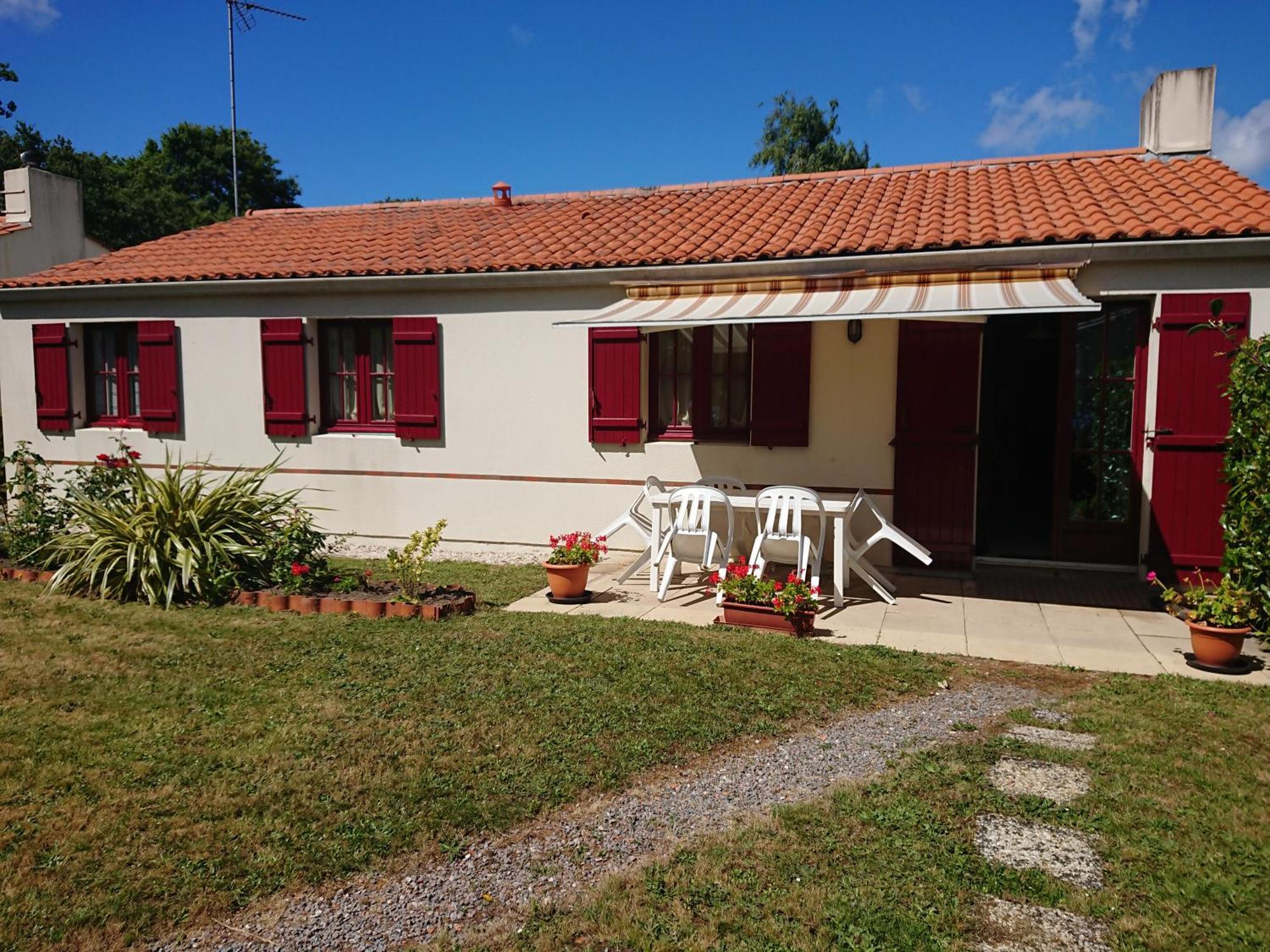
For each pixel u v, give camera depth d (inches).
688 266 441.1
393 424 521.7
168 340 534.3
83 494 430.3
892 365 423.8
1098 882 160.1
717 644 301.3
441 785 195.6
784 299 391.5
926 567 428.1
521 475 489.7
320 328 527.2
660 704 244.7
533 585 405.1
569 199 612.7
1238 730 229.3
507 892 158.4
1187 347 375.6
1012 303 329.7
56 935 143.9
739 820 183.9
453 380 495.5
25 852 166.7
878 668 280.4
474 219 587.2
